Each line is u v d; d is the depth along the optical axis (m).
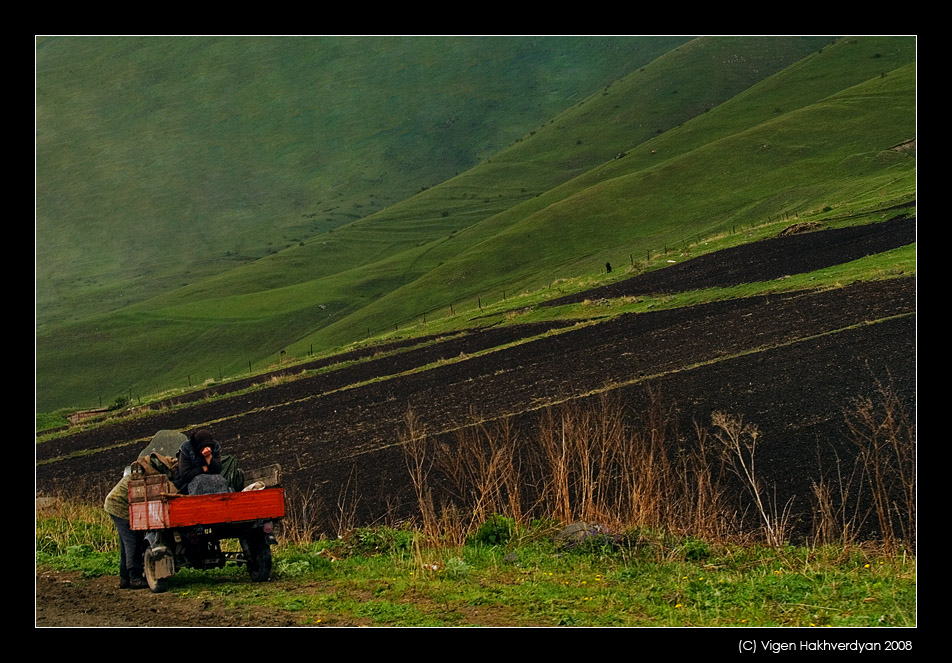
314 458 35.28
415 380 50.00
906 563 14.34
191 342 160.50
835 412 26.39
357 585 14.16
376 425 40.19
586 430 21.86
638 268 68.00
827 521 17.38
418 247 194.75
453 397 42.44
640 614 11.77
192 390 72.75
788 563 14.41
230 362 147.75
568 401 35.25
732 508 19.91
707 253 66.50
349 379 56.69
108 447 54.09
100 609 13.28
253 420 50.19
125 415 66.56
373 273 177.75
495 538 17.34
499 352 51.94
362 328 120.06
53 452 55.91
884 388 27.77
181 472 15.30
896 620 11.14
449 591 13.26
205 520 14.28
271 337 155.00
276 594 13.79
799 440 24.33
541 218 134.38
